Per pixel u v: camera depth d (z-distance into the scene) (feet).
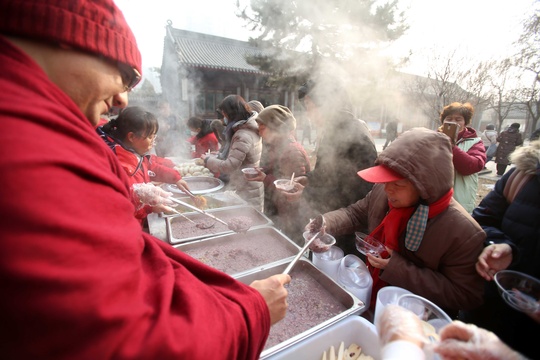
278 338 3.00
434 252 3.51
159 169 6.99
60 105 1.32
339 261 4.07
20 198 0.97
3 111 1.06
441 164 3.28
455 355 1.50
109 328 1.07
